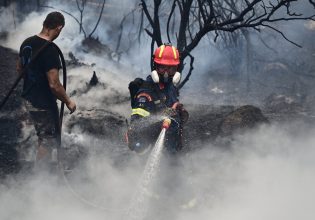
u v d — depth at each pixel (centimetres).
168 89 855
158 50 855
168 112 824
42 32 992
